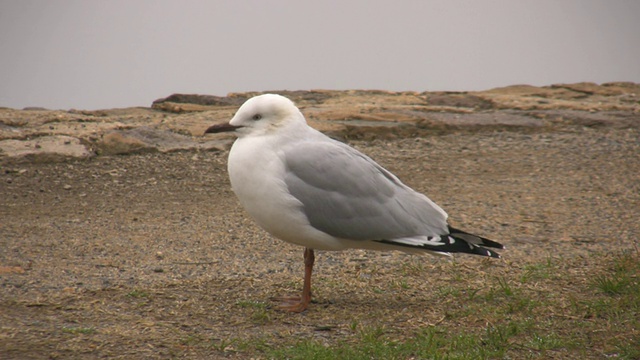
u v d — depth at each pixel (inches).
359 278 430.6
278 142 370.9
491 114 933.2
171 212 582.6
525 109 982.4
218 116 892.6
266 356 323.6
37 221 549.0
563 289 406.3
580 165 738.8
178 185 661.3
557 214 578.2
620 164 740.7
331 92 1127.6
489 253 369.1
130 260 463.5
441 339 337.4
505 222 556.4
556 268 442.3
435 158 770.8
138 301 389.1
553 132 878.4
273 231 378.6
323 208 366.3
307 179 366.3
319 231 370.9
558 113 937.5
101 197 620.1
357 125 846.5
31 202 598.9
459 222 556.4
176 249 489.1
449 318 369.7
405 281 424.8
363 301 396.2
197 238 514.6
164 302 389.1
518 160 761.0
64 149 720.3
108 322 358.3
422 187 667.4
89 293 397.4
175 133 812.0
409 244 369.7
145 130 791.1
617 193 639.1
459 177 701.9
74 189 637.9
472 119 898.7
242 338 343.6
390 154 783.7
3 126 786.8
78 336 338.0
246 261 465.1
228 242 506.0
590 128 894.4
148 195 630.5
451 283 420.8
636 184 668.1
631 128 890.1
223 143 780.6
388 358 318.3
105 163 708.7
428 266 450.0
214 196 632.4
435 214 382.3
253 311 379.9
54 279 420.8
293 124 375.9
